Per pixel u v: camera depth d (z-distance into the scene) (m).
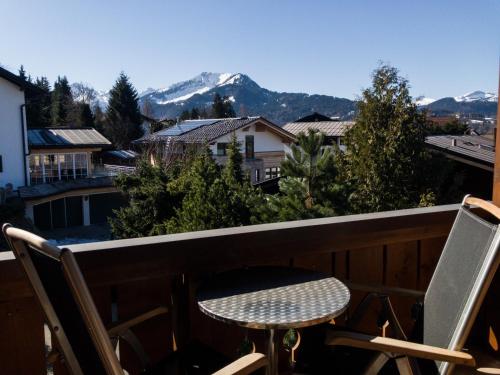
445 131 27.55
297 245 1.82
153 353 1.72
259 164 23.70
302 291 1.51
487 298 2.18
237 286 1.56
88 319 0.96
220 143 22.16
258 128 24.28
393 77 10.71
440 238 2.31
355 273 2.08
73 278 0.95
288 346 1.57
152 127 33.16
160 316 1.72
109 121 40.03
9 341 1.44
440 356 1.29
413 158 10.46
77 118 38.62
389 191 10.46
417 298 1.70
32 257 1.16
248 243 1.72
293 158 7.96
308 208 7.48
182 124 27.72
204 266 1.66
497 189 2.03
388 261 2.16
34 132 22.55
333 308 1.36
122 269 1.50
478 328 2.25
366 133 10.76
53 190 19.19
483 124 20.97
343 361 1.63
